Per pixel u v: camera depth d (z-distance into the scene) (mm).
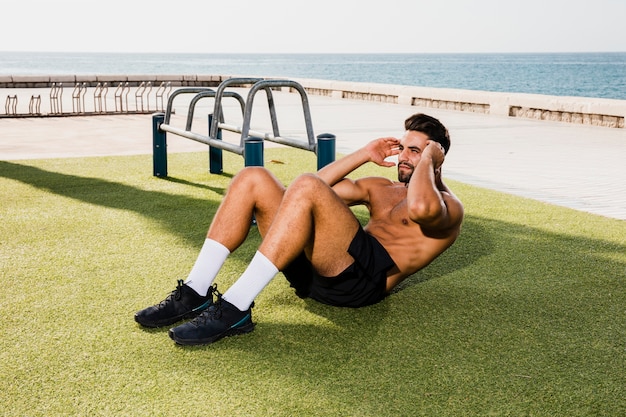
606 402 1843
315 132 8867
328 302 2402
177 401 1798
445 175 5879
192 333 2150
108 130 8945
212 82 21578
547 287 2836
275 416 1729
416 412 1768
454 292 2754
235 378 1941
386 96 15289
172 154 6801
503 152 7461
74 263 3057
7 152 6742
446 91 13594
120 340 2201
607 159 6953
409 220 2480
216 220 2373
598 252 3404
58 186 4961
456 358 2105
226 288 2750
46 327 2301
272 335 2266
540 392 1892
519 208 4477
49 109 12344
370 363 2057
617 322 2443
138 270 2967
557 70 103625
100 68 105188
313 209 2205
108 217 3984
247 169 2383
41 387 1867
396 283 2498
